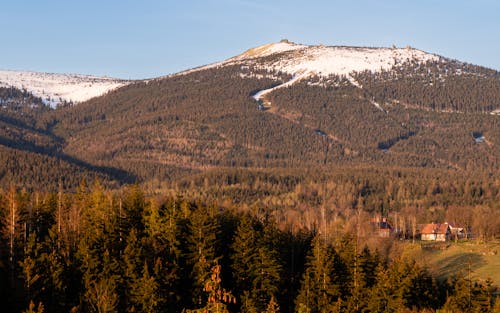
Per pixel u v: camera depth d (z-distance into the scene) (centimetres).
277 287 14775
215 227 15025
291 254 17562
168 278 13175
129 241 14125
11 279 12681
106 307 11612
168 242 14925
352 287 14962
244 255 14900
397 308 14088
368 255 16100
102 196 17275
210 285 5828
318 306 14450
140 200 17238
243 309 13475
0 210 15500
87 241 14150
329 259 15238
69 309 12569
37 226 16588
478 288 14762
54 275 12588
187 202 17812
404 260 16325
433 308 14750
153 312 12544
